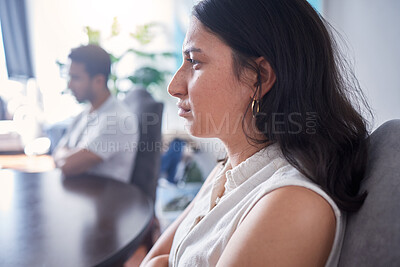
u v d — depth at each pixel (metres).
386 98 1.67
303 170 0.43
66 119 4.31
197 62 0.51
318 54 0.49
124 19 4.08
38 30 4.15
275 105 0.48
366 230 0.40
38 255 0.62
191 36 0.51
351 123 0.52
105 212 0.85
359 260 0.39
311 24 0.49
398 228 0.37
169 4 4.06
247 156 0.56
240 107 0.52
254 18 0.47
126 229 0.74
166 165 2.44
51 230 0.73
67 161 1.33
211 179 0.73
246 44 0.48
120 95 3.51
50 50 4.21
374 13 1.72
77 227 0.75
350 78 0.57
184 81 0.54
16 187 1.09
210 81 0.50
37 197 0.98
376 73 1.74
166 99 3.71
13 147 4.31
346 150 0.48
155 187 1.53
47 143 4.29
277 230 0.38
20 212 0.85
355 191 0.46
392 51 1.62
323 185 0.42
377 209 0.40
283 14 0.48
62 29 4.17
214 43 0.49
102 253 0.63
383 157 0.45
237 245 0.39
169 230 0.75
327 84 0.50
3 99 4.25
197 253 0.49
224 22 0.48
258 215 0.40
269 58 0.47
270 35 0.47
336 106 0.51
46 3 4.09
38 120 4.32
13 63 4.15
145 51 4.08
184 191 2.45
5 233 0.71
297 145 0.47
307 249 0.38
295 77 0.48
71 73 1.56
